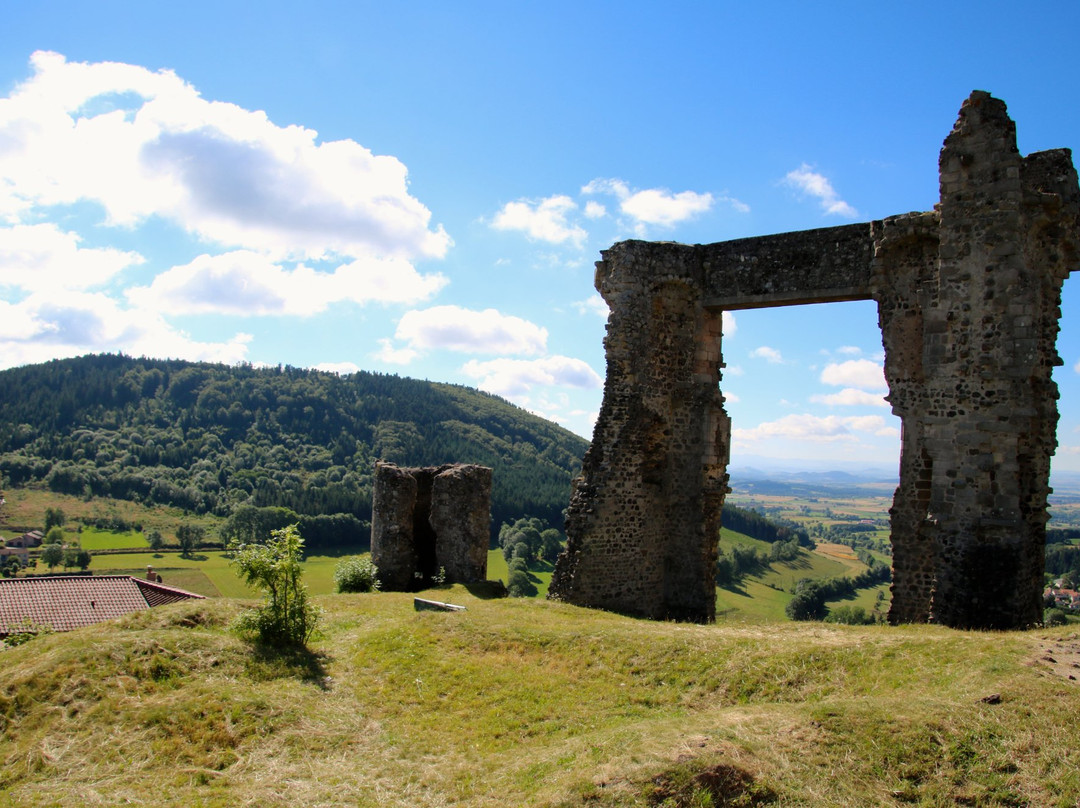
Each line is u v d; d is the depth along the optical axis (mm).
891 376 14016
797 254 15547
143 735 8305
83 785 7387
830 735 6902
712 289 16766
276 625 11531
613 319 16562
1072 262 13445
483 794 7051
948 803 5992
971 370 12406
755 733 7109
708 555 16609
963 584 12117
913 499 13555
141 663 9922
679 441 16828
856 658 9227
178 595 25078
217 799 7074
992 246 12352
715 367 17188
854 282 14711
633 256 16562
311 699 9617
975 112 12664
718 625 12648
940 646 9156
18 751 8148
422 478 21828
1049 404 12992
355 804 7039
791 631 11484
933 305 13617
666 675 9758
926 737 6695
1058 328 13391
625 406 16250
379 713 9336
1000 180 12352
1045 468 12914
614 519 16016
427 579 20375
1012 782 6074
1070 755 6207
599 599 15766
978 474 12188
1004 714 6871
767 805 6129
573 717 8828
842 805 6062
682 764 6516
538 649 11031
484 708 9328
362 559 19781
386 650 11359
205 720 8641
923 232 13586
